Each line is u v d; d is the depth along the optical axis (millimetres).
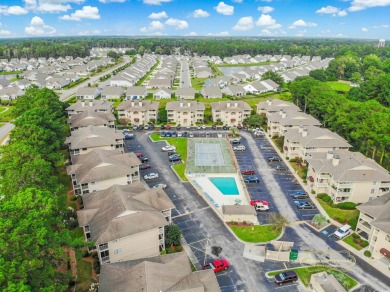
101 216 54562
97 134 87625
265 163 93438
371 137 90500
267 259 55188
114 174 70500
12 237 35531
